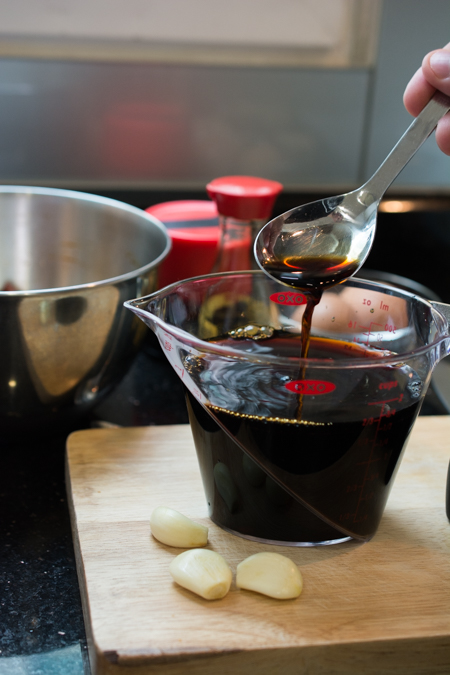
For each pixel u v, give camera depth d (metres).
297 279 0.52
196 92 0.93
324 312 0.55
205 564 0.48
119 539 0.51
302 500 0.49
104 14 0.87
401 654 0.47
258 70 0.94
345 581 0.49
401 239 0.92
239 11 0.90
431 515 0.54
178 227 0.69
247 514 0.51
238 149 0.98
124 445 0.58
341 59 0.96
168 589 0.48
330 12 0.92
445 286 0.95
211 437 0.50
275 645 0.46
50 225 0.66
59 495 0.56
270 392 0.49
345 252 0.53
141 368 0.70
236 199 0.62
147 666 0.45
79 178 0.96
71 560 0.52
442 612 0.48
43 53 0.88
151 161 0.97
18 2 0.84
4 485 0.57
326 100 0.97
